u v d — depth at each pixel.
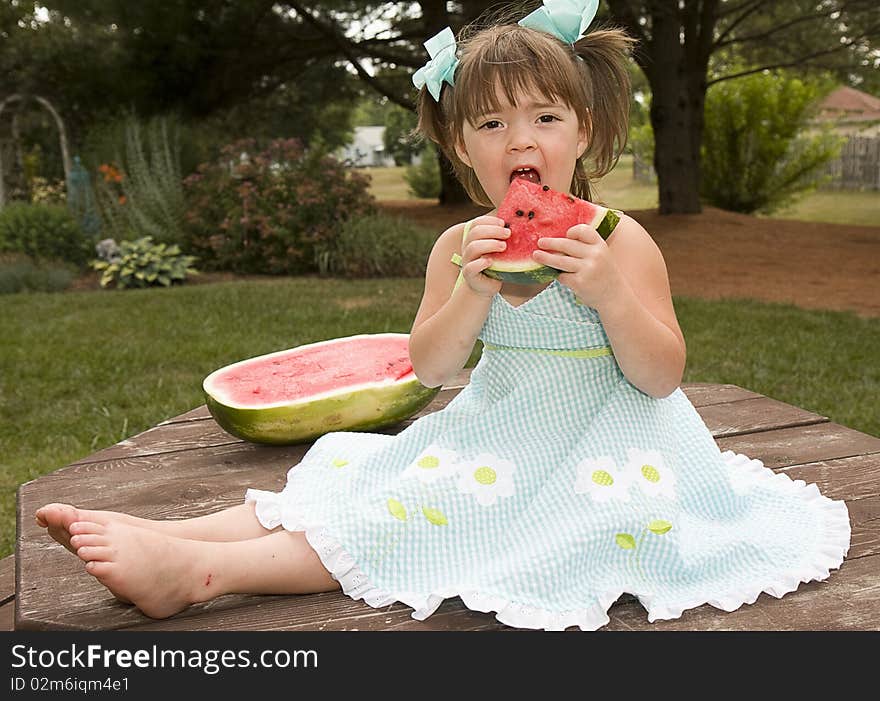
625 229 2.07
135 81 13.00
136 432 4.58
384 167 47.81
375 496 1.90
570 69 1.95
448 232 2.23
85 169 12.21
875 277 9.94
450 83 2.13
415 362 2.14
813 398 4.96
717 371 5.53
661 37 13.88
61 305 7.93
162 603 1.75
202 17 13.14
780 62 16.23
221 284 9.16
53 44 12.85
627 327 1.83
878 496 2.33
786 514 2.15
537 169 1.94
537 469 1.94
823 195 24.89
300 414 2.74
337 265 10.07
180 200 11.20
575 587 1.76
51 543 2.16
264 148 15.24
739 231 13.34
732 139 17.48
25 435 4.60
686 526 1.99
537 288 2.07
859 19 13.79
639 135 19.94
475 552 1.85
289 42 14.09
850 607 1.78
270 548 1.83
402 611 1.79
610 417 1.98
